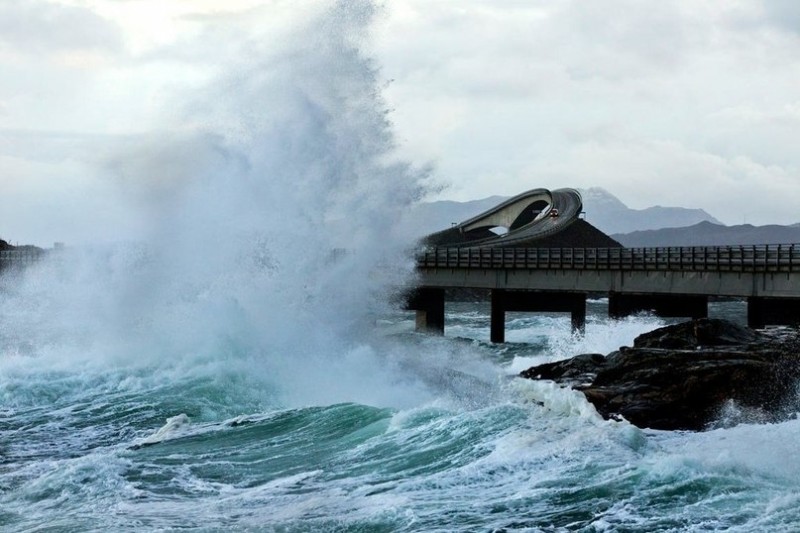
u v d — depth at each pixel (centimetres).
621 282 9675
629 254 9612
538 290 10250
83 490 3300
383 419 4025
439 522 2738
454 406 4212
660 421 3766
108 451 4047
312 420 4197
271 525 2819
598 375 4284
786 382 3912
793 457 3016
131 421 4559
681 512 2653
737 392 3878
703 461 2959
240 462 3653
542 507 2791
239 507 3061
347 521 2809
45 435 4362
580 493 2861
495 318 10400
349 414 4203
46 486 3347
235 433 4109
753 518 2559
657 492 2808
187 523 2891
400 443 3641
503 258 10388
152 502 3153
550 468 3098
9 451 4091
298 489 3238
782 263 8294
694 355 4188
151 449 3888
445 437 3603
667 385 3978
